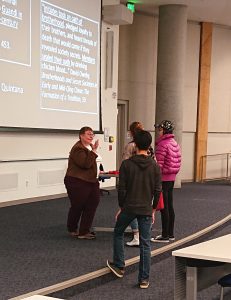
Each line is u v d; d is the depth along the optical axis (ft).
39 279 12.42
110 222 20.76
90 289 12.59
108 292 12.35
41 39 24.36
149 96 39.22
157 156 16.71
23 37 23.12
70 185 17.19
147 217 12.60
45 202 25.52
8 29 22.12
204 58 41.73
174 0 34.37
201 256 8.21
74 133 27.32
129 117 37.93
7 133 23.11
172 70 35.35
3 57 21.86
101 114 29.86
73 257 14.79
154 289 12.60
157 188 12.70
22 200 24.63
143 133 12.78
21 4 22.93
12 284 11.95
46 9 24.66
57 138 26.81
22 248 15.74
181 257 8.57
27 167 24.79
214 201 28.94
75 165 17.28
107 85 31.76
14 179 23.88
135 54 38.04
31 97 23.76
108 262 13.56
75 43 27.09
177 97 35.58
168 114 35.53
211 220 22.08
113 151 32.99
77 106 27.35
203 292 12.54
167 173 16.84
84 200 17.16
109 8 30.45
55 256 14.85
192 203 27.86
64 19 26.07
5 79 22.06
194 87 41.73
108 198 28.73
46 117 24.89
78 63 27.37
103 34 31.12
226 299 11.96
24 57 23.20
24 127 23.34
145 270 12.68
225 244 9.20
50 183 26.50
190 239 17.93
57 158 26.78
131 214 12.55
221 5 35.78
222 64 43.24
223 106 43.70
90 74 28.50
